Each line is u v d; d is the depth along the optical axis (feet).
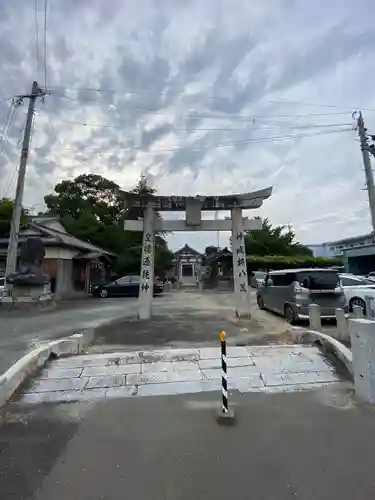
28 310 42.98
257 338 24.70
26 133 49.49
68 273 64.90
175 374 16.74
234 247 36.50
